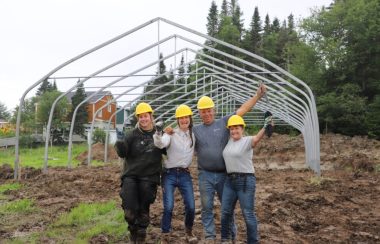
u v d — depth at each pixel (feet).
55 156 95.14
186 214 20.75
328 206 32.55
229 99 82.94
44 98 132.98
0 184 43.06
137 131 20.38
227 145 19.40
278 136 108.37
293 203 32.37
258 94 20.49
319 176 47.24
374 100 125.70
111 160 82.48
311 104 47.60
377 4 133.80
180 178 20.61
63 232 24.14
